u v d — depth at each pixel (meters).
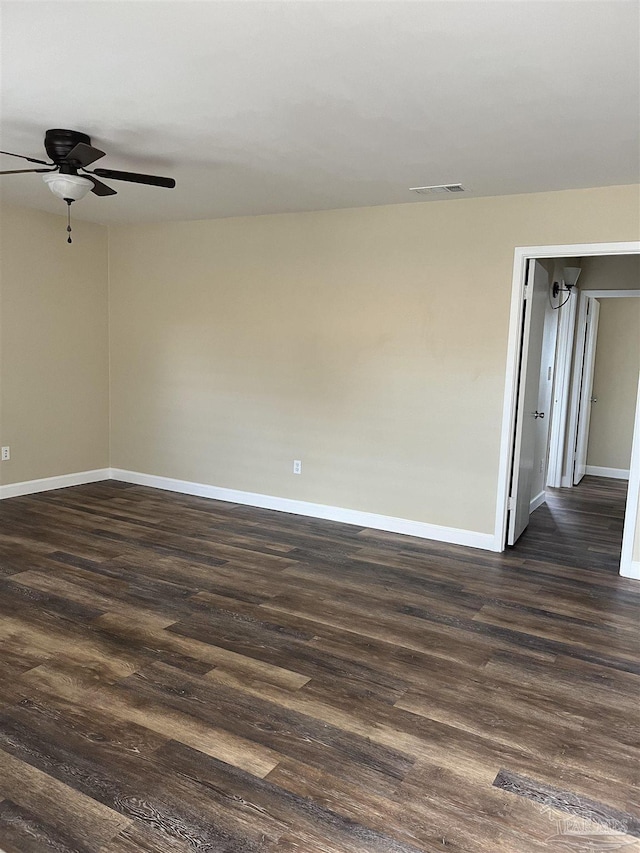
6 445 5.50
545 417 5.85
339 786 2.09
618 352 7.45
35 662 2.83
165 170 3.86
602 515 5.75
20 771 2.12
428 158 3.50
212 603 3.52
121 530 4.79
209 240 5.59
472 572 4.14
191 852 1.80
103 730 2.36
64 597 3.54
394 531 4.96
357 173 3.85
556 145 3.21
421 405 4.75
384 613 3.46
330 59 2.31
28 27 2.12
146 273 5.99
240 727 2.40
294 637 3.14
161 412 6.07
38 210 5.47
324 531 4.92
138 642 3.04
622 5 1.90
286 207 4.92
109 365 6.36
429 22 2.03
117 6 1.97
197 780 2.10
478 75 2.42
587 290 6.65
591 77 2.41
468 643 3.14
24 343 5.54
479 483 4.60
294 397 5.31
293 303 5.22
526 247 4.27
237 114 2.90
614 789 2.12
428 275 4.62
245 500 5.68
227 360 5.62
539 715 2.54
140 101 2.76
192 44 2.22
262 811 1.97
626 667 2.95
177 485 6.07
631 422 7.46
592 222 4.06
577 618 3.47
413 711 2.54
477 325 4.48
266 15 2.01
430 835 1.89
